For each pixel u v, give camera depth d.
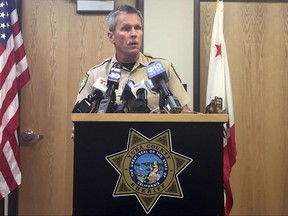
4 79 2.30
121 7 1.70
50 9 2.60
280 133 2.57
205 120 1.10
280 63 2.59
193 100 2.51
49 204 2.59
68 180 2.59
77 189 1.09
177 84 1.83
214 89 2.37
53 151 2.59
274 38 2.59
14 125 2.32
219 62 2.39
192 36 2.53
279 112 2.58
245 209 2.56
